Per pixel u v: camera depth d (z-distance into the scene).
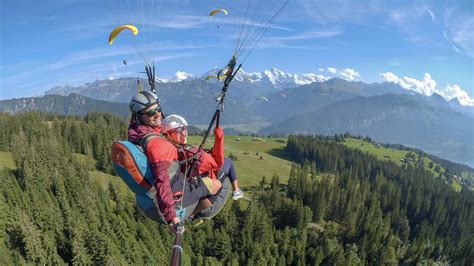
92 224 83.00
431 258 139.88
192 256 92.19
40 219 80.62
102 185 125.94
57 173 103.44
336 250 107.94
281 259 99.75
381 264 113.75
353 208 144.88
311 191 147.38
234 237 105.56
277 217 129.00
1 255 66.62
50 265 70.62
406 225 155.88
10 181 89.38
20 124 154.50
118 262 70.88
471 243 142.38
